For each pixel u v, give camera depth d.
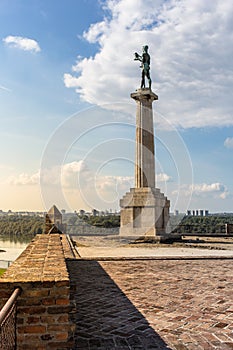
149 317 5.62
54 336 3.89
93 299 6.80
